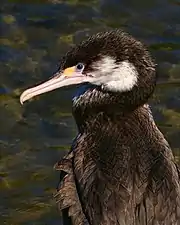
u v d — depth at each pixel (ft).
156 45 57.57
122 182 36.52
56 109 52.54
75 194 37.55
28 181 48.55
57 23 59.31
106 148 37.88
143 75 38.55
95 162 37.47
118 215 35.78
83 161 37.88
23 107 52.80
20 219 46.62
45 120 51.93
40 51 56.85
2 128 51.55
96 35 39.24
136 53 38.47
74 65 39.17
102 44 38.70
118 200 36.06
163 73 55.42
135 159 37.27
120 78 38.55
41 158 49.73
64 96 52.95
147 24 59.41
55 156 49.73
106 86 38.81
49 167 49.24
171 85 54.60
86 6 60.85
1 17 59.72
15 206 47.29
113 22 59.57
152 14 60.23
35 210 47.06
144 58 38.60
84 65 38.99
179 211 36.60
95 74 38.83
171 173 37.27
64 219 38.06
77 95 39.93
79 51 38.99
